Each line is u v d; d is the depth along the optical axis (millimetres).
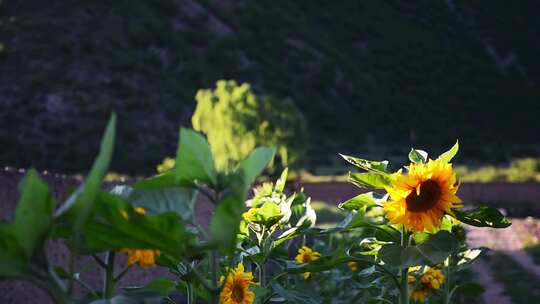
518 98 100938
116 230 1889
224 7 91750
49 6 82062
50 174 5234
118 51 78625
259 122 41094
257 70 85250
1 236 1686
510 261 16047
